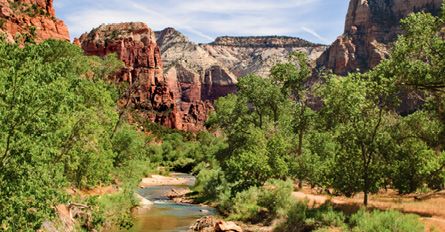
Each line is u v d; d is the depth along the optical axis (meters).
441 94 28.03
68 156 23.91
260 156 40.22
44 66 13.98
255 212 33.56
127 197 36.62
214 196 45.66
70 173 31.42
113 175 46.06
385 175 30.36
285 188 33.53
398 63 27.16
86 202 23.61
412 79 27.17
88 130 25.33
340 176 30.11
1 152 12.11
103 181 38.75
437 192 38.31
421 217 25.08
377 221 23.08
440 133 29.89
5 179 11.84
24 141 11.95
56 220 19.02
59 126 14.38
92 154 31.53
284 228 28.69
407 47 26.92
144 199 45.78
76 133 24.33
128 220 30.05
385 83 27.34
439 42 26.14
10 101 12.12
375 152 29.66
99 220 23.22
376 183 30.02
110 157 37.22
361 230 23.39
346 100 29.22
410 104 67.19
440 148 33.28
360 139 29.16
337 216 26.77
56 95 13.11
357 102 28.92
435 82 26.53
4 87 12.27
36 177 12.59
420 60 26.91
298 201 31.50
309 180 45.34
